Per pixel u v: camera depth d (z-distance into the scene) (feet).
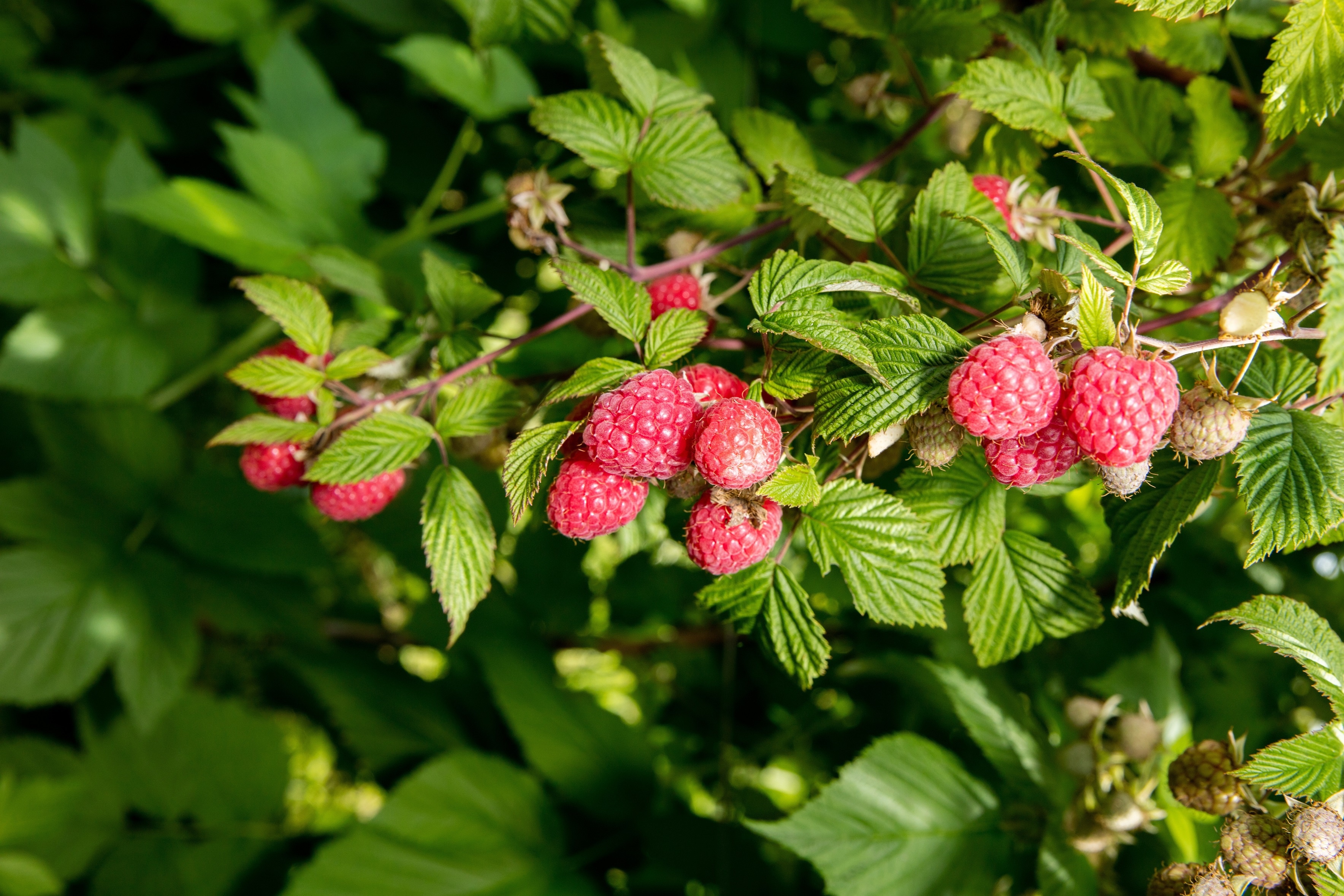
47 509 2.10
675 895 2.11
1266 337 1.23
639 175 1.44
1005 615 1.38
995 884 1.55
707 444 1.21
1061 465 1.24
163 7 2.27
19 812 2.14
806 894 2.04
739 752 2.27
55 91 2.58
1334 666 1.26
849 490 1.33
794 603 1.34
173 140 2.71
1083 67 1.45
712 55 2.15
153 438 2.24
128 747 2.37
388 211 2.62
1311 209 1.33
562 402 1.43
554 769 2.11
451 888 1.94
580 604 2.48
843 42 2.09
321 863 1.92
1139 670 1.71
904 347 1.25
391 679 2.47
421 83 2.56
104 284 2.20
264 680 2.85
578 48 2.23
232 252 1.87
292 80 2.30
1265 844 1.25
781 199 1.48
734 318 1.54
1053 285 1.24
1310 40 1.28
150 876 2.27
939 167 1.47
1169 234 1.45
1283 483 1.23
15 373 2.00
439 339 1.48
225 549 2.21
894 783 1.57
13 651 1.95
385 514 2.35
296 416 1.45
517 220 1.48
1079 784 1.53
